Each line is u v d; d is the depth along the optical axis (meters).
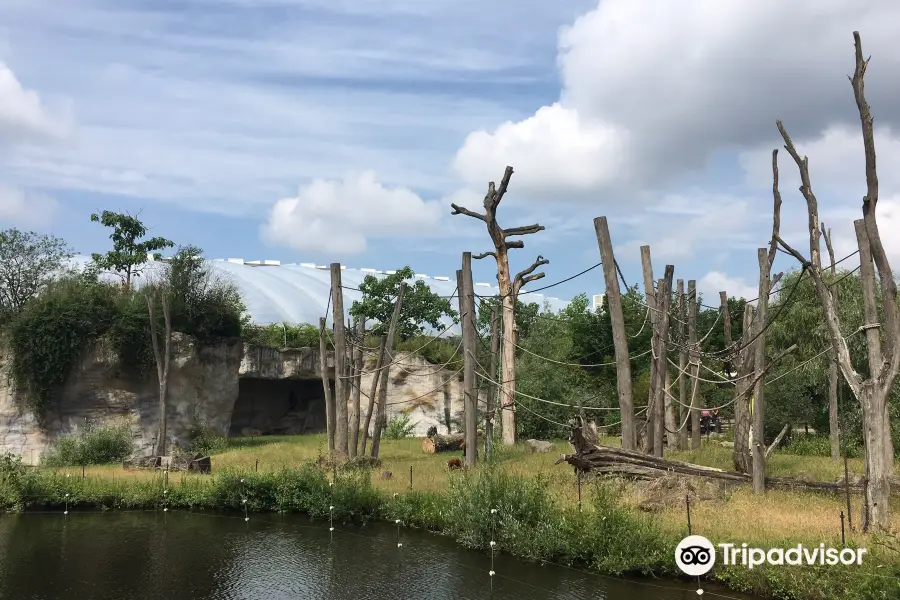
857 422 32.00
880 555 11.90
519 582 14.07
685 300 33.41
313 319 53.88
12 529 19.00
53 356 33.25
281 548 16.95
